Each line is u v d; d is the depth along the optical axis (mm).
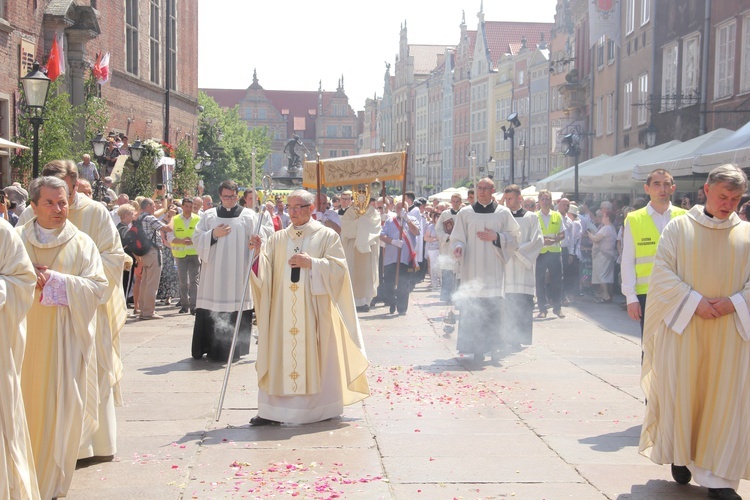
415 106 119250
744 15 23625
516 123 29922
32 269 5312
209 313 11250
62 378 5871
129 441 7406
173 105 42531
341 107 141125
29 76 15406
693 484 6375
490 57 87188
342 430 7812
